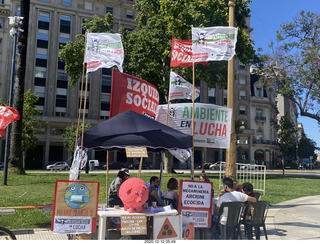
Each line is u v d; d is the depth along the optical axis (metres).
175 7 20.48
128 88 6.62
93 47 7.08
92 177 19.95
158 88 26.62
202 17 20.64
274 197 14.07
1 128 5.46
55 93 46.28
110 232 5.78
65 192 4.46
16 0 45.34
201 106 7.21
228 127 7.32
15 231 6.65
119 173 6.55
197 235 5.77
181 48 8.02
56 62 46.69
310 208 11.02
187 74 23.31
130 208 4.69
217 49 7.49
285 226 7.84
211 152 58.78
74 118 46.31
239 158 58.16
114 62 7.00
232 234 5.63
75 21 48.25
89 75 48.28
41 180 16.70
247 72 62.28
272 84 31.23
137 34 26.89
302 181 24.14
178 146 5.62
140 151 5.30
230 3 10.78
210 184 5.32
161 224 4.74
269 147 63.25
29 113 31.59
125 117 5.70
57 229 4.37
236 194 5.82
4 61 44.41
